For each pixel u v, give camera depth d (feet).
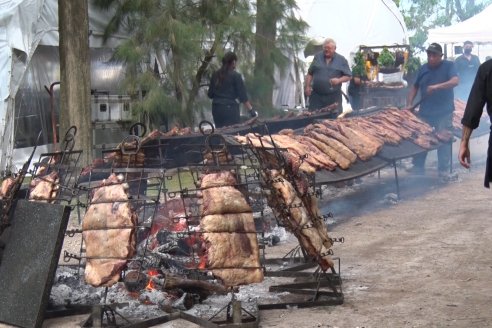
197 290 22.33
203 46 58.70
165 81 58.34
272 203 22.03
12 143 51.01
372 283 24.86
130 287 23.27
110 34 58.59
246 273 19.85
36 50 54.39
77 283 24.25
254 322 20.15
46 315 21.70
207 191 20.22
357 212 38.14
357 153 36.55
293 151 32.86
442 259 27.91
